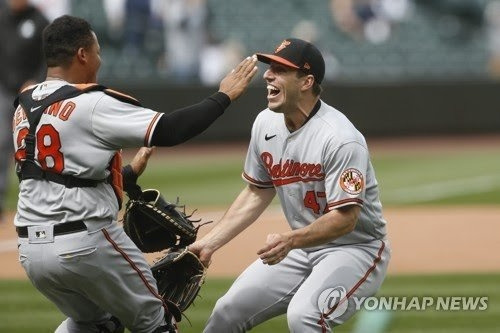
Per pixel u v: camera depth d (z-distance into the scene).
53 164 16.95
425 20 90.25
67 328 19.11
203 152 73.19
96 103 16.81
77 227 16.98
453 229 40.72
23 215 17.41
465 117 83.38
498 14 90.75
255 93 78.38
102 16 80.56
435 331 23.91
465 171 61.56
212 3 86.38
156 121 16.66
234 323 18.80
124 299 17.66
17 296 28.47
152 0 79.44
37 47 39.06
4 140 40.16
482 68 90.25
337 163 17.48
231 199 49.75
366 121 80.69
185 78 79.88
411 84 81.94
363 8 87.81
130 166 19.06
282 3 87.81
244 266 32.88
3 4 43.75
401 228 41.09
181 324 24.89
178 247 19.52
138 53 80.00
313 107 18.03
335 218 17.30
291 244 17.00
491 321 24.83
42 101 17.19
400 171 61.88
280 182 18.50
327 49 87.38
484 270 31.83
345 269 17.98
